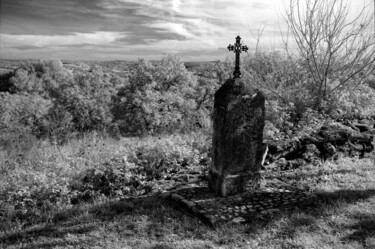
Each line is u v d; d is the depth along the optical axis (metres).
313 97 11.54
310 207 5.75
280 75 12.67
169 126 31.34
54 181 6.69
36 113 29.89
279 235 4.98
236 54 6.17
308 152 8.23
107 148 10.53
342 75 11.98
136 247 4.86
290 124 9.99
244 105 6.04
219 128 6.08
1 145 12.26
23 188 6.47
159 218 5.64
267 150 8.06
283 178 7.24
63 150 11.11
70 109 33.50
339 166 7.71
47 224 5.65
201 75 38.81
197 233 5.15
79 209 6.03
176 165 8.09
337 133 8.66
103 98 35.81
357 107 12.02
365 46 11.43
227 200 5.95
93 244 4.98
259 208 5.67
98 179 6.95
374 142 8.97
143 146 8.50
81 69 41.38
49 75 86.81
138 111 33.31
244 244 4.79
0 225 5.62
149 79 35.88
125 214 5.85
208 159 8.62
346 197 6.05
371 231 4.95
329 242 4.77
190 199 6.04
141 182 7.05
